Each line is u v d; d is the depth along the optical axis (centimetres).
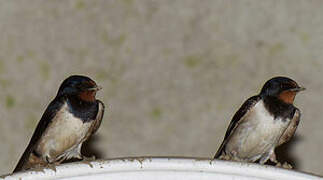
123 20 1356
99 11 1355
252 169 795
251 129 1047
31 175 770
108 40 1357
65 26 1356
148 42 1357
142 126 1371
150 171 784
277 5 1352
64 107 1010
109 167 781
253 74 1355
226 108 1359
